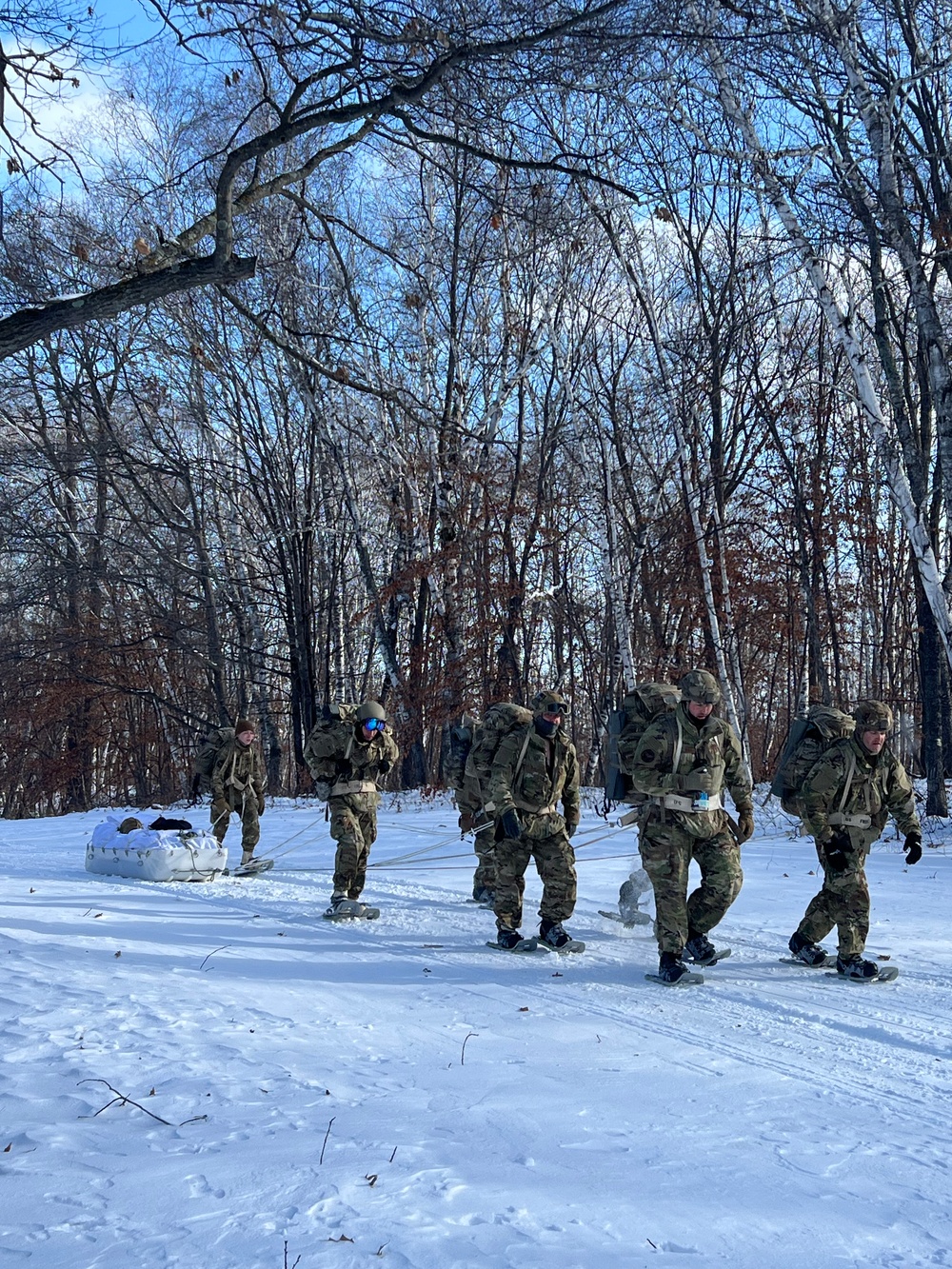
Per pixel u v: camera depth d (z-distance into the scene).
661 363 21.38
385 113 6.93
